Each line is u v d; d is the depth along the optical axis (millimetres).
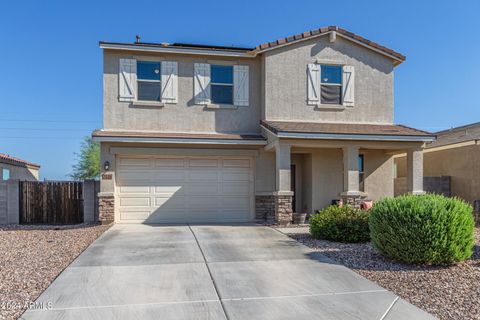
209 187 17109
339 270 8383
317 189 17938
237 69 17578
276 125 15945
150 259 9359
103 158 15945
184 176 16922
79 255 9766
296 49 17391
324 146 15641
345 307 6207
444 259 8586
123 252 10148
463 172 19344
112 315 5855
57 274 7992
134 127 16703
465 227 8680
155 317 5797
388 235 9000
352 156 15594
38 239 12281
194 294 6816
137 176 16531
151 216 16578
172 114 17000
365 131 15727
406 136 15578
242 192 17328
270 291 6984
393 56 18047
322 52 17625
